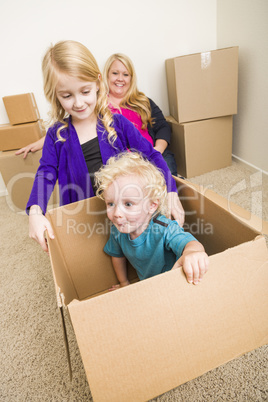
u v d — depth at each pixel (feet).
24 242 4.58
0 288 3.65
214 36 6.10
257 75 5.07
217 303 1.65
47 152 3.29
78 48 2.71
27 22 5.16
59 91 2.76
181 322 1.59
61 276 2.15
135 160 2.62
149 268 2.76
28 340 2.89
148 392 1.54
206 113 5.39
